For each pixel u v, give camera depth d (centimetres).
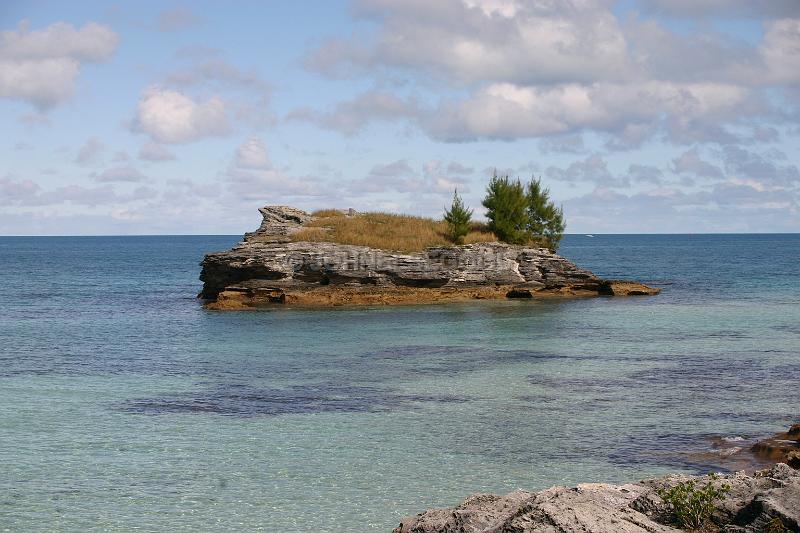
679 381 3766
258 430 2905
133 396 3494
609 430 2872
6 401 3394
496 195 8881
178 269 15062
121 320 6462
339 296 7481
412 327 5909
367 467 2455
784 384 3675
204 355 4644
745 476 1502
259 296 7494
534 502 1369
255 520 2014
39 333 5659
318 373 4047
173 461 2519
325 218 8750
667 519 1361
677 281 10588
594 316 6519
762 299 7869
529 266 8312
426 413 3162
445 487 2267
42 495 2200
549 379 3841
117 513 2062
